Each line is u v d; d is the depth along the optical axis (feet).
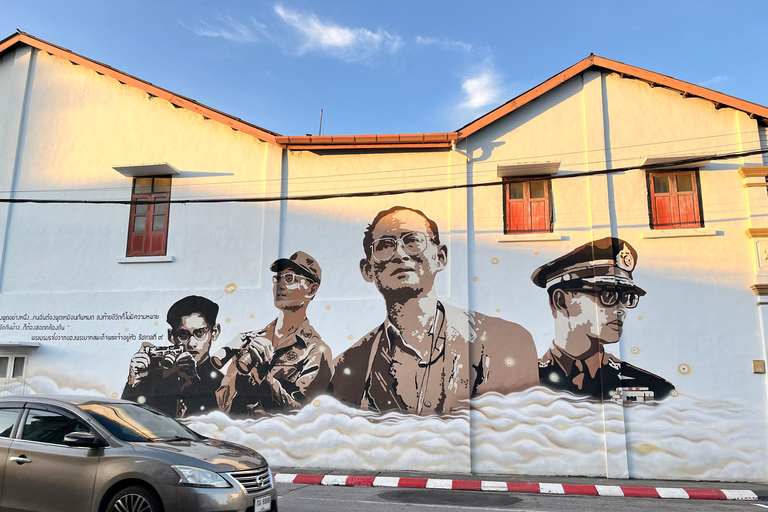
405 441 38.24
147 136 45.83
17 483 20.31
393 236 41.34
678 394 36.60
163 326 42.57
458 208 41.01
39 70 48.52
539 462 36.81
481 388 38.34
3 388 43.34
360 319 40.50
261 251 42.50
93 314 43.57
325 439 39.11
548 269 39.32
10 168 46.91
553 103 41.50
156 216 44.55
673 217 39.11
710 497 31.22
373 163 42.63
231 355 41.37
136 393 41.83
